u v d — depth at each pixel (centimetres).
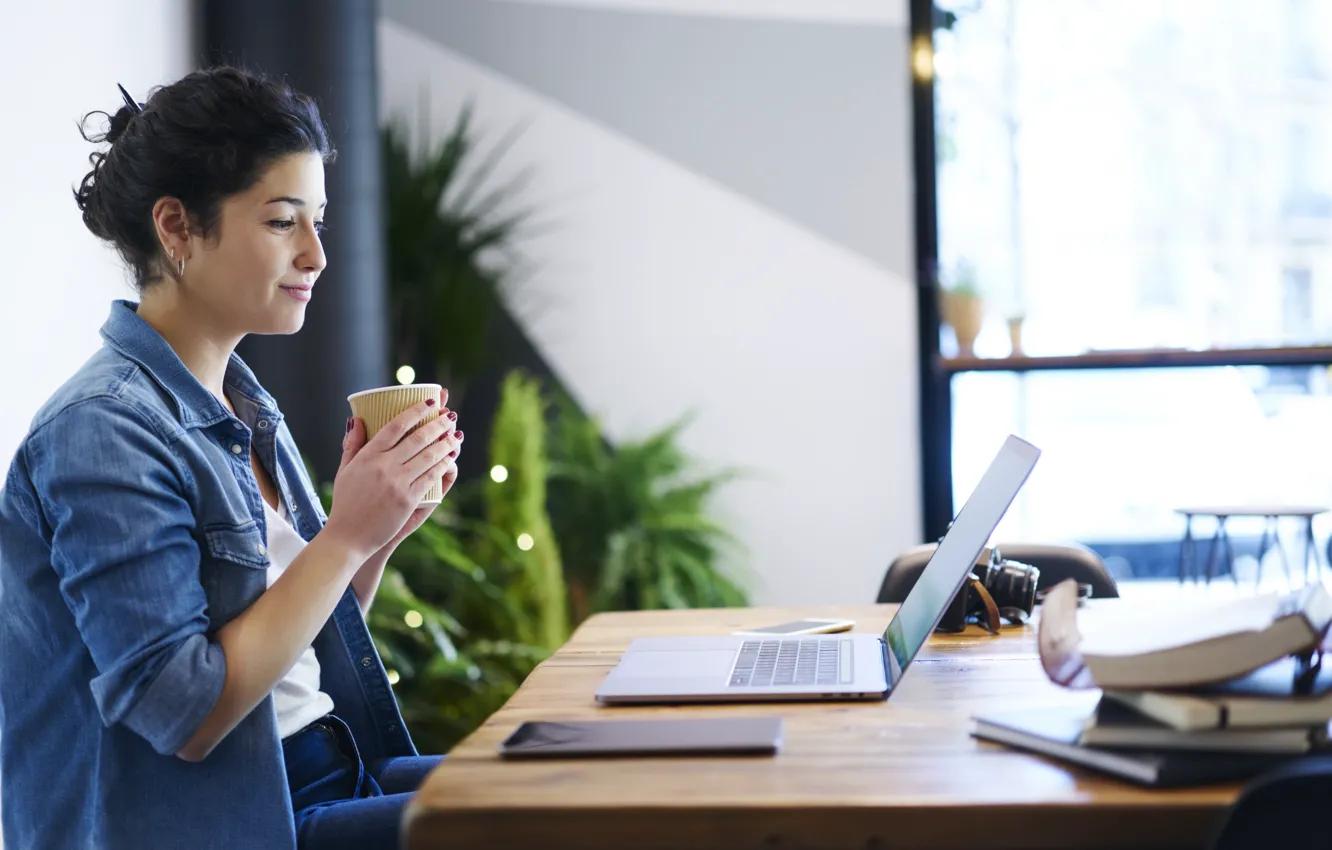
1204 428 389
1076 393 390
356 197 313
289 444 160
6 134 207
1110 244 387
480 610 313
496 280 372
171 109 129
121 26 261
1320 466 387
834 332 382
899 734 108
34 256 217
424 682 294
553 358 380
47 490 118
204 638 117
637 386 381
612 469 348
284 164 130
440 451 131
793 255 381
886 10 379
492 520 326
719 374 382
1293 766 82
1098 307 388
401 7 376
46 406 126
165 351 131
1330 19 381
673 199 380
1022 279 389
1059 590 115
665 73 379
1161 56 385
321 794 139
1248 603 116
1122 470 391
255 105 130
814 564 383
